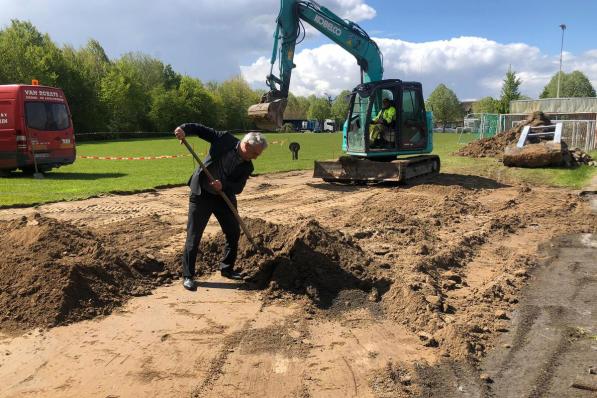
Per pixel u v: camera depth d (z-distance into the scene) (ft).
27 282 15.98
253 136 17.13
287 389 11.83
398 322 15.72
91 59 210.18
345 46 50.60
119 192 39.37
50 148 52.16
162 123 220.64
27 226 19.33
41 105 51.52
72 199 36.01
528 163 54.70
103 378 12.12
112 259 18.19
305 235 18.99
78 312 15.47
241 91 278.67
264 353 13.53
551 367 13.03
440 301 16.61
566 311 16.74
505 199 37.88
